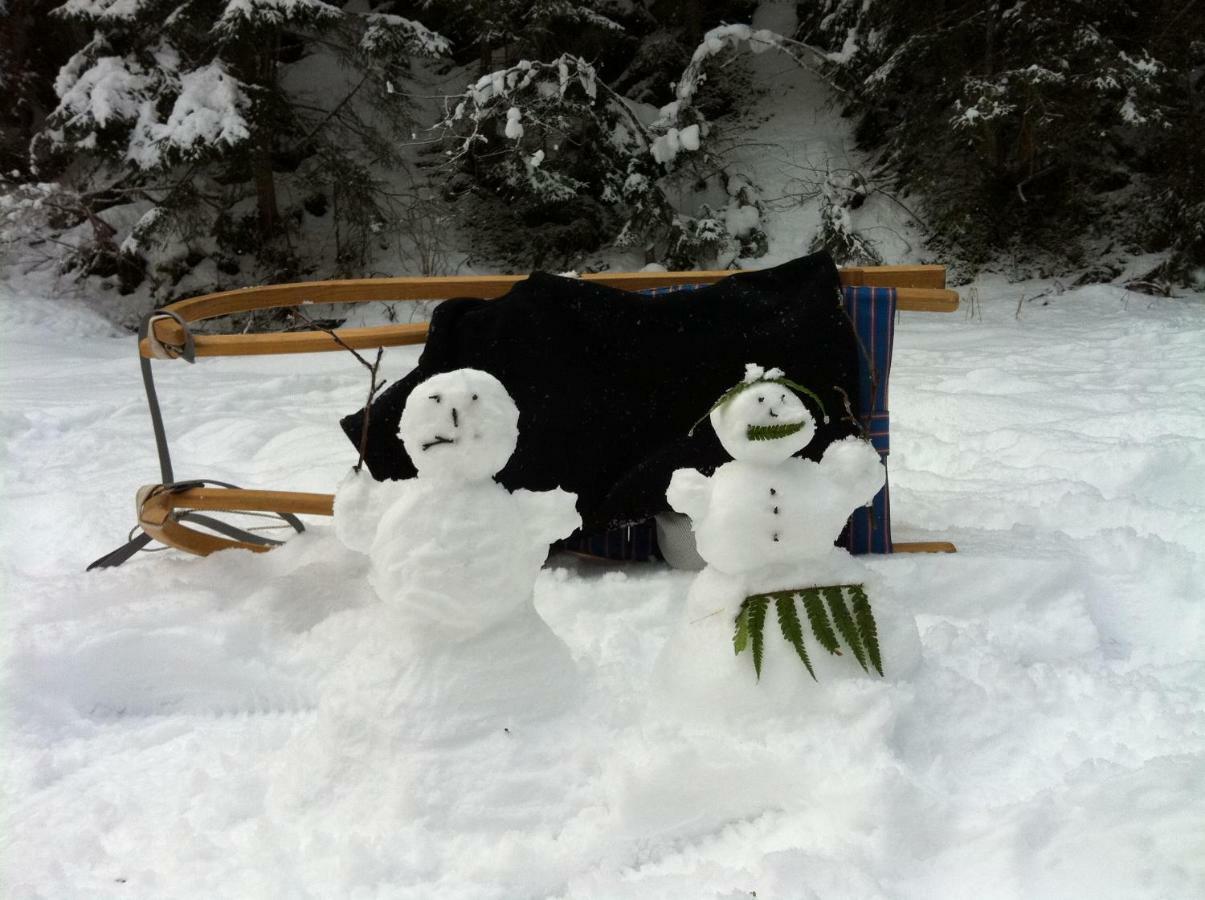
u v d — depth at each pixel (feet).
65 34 37.91
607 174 36.22
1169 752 6.18
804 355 9.34
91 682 7.93
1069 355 22.74
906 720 6.56
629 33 41.91
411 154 40.98
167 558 10.25
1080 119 32.71
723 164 38.63
